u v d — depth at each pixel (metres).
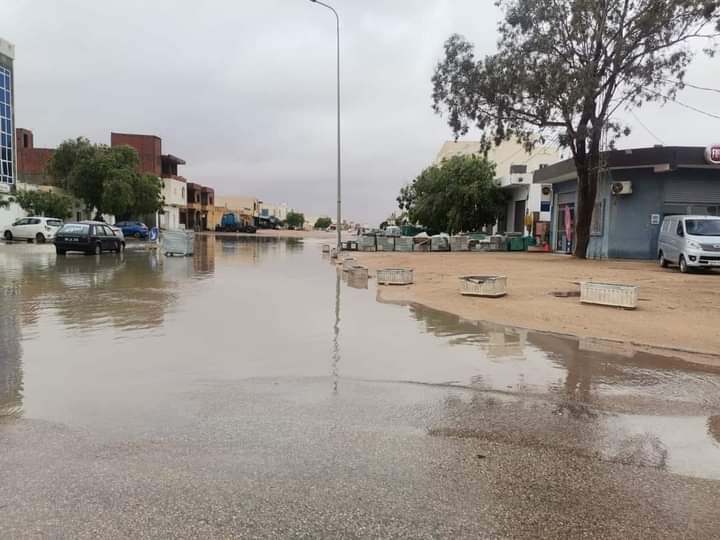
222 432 4.34
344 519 3.10
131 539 2.88
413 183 50.94
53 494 3.34
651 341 7.80
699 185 23.11
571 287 13.30
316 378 5.89
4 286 13.47
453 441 4.26
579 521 3.14
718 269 17.27
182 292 12.74
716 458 4.05
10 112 44.31
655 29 18.94
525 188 37.31
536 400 5.29
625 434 4.48
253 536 2.92
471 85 22.00
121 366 6.28
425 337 8.05
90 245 24.75
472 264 20.86
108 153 47.47
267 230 105.88
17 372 6.02
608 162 23.11
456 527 3.04
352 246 33.16
